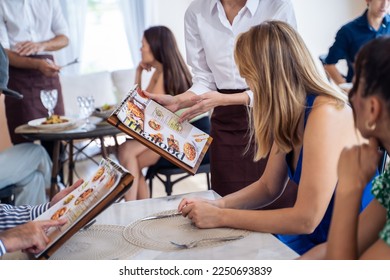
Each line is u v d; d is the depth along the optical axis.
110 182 1.13
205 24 2.13
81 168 4.36
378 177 0.99
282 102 1.35
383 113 0.85
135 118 1.43
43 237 1.14
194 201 1.38
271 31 1.36
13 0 3.50
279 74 1.35
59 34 3.80
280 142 1.40
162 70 3.13
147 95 1.64
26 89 3.47
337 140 1.29
